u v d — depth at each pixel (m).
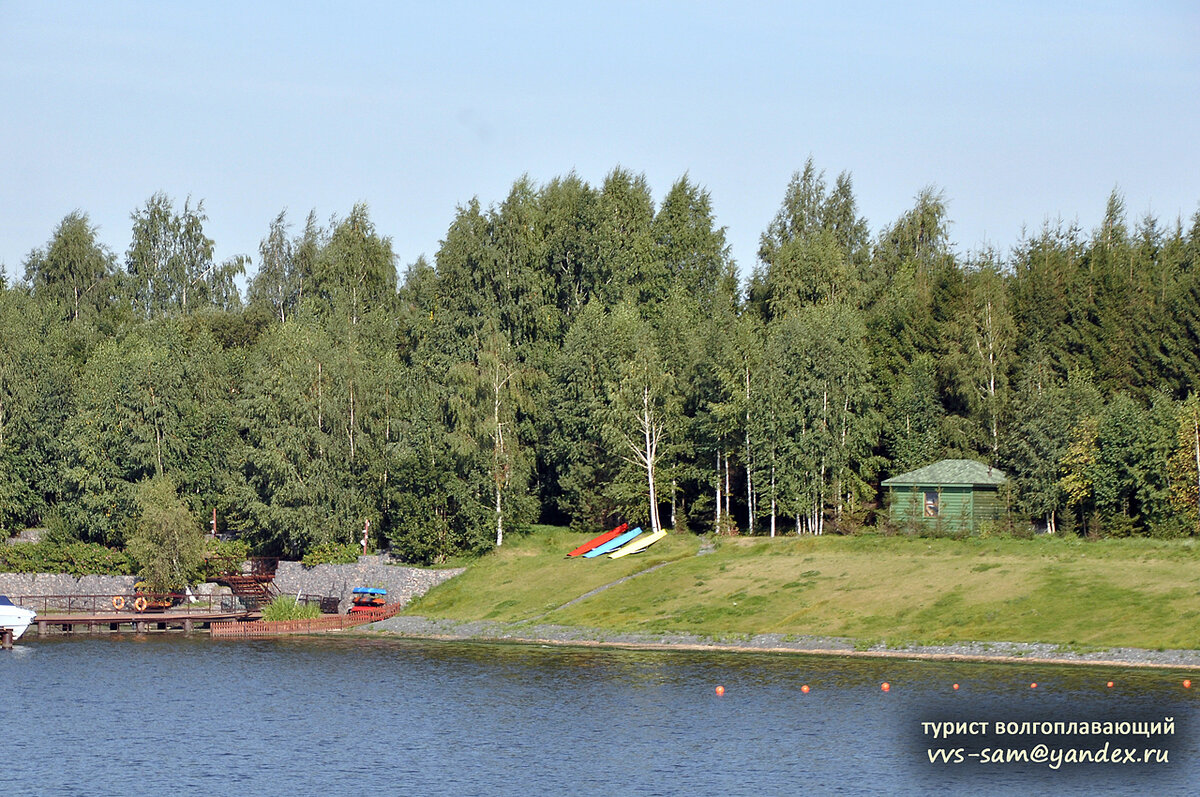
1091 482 115.94
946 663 89.81
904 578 107.75
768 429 129.50
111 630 128.38
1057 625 93.38
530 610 117.75
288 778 68.62
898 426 140.62
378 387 146.50
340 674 98.44
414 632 118.25
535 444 151.62
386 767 70.44
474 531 133.00
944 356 144.12
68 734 79.38
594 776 67.62
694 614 108.81
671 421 138.75
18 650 114.44
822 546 119.38
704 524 140.88
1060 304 149.12
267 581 138.38
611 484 138.88
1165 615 91.25
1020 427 125.44
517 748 73.88
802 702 81.19
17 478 152.12
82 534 148.25
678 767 68.75
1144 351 138.75
